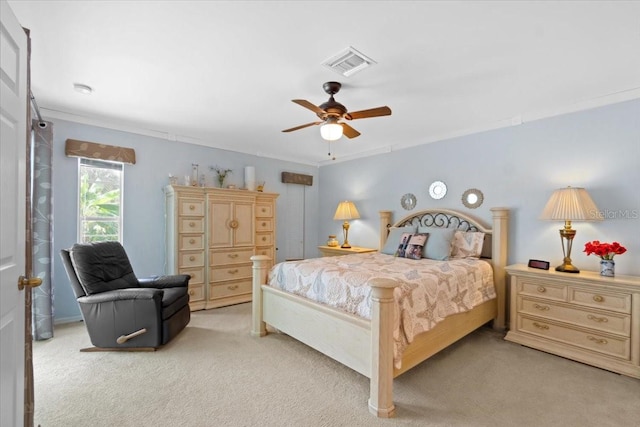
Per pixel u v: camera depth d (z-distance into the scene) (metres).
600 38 1.97
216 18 1.80
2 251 1.16
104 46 2.10
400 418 1.89
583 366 2.56
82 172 3.64
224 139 4.52
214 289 4.14
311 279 2.70
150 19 1.81
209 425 1.80
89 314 2.74
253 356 2.69
